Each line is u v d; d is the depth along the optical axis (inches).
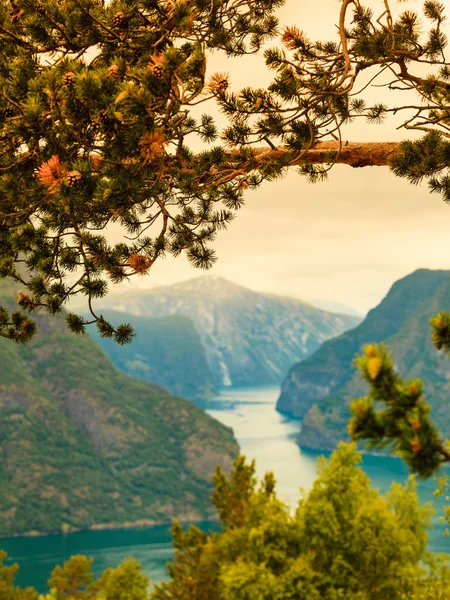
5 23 381.1
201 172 400.8
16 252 429.1
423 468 171.3
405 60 416.5
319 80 404.2
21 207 387.2
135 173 333.1
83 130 329.7
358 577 1059.3
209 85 342.6
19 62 346.3
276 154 405.1
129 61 378.0
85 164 312.7
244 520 1331.2
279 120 397.1
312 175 423.5
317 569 1100.5
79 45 385.4
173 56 296.2
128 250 401.7
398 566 1045.8
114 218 385.7
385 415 177.2
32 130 324.8
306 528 1101.1
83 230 399.9
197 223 417.7
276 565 1107.3
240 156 402.9
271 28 423.8
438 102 416.5
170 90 308.8
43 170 311.1
